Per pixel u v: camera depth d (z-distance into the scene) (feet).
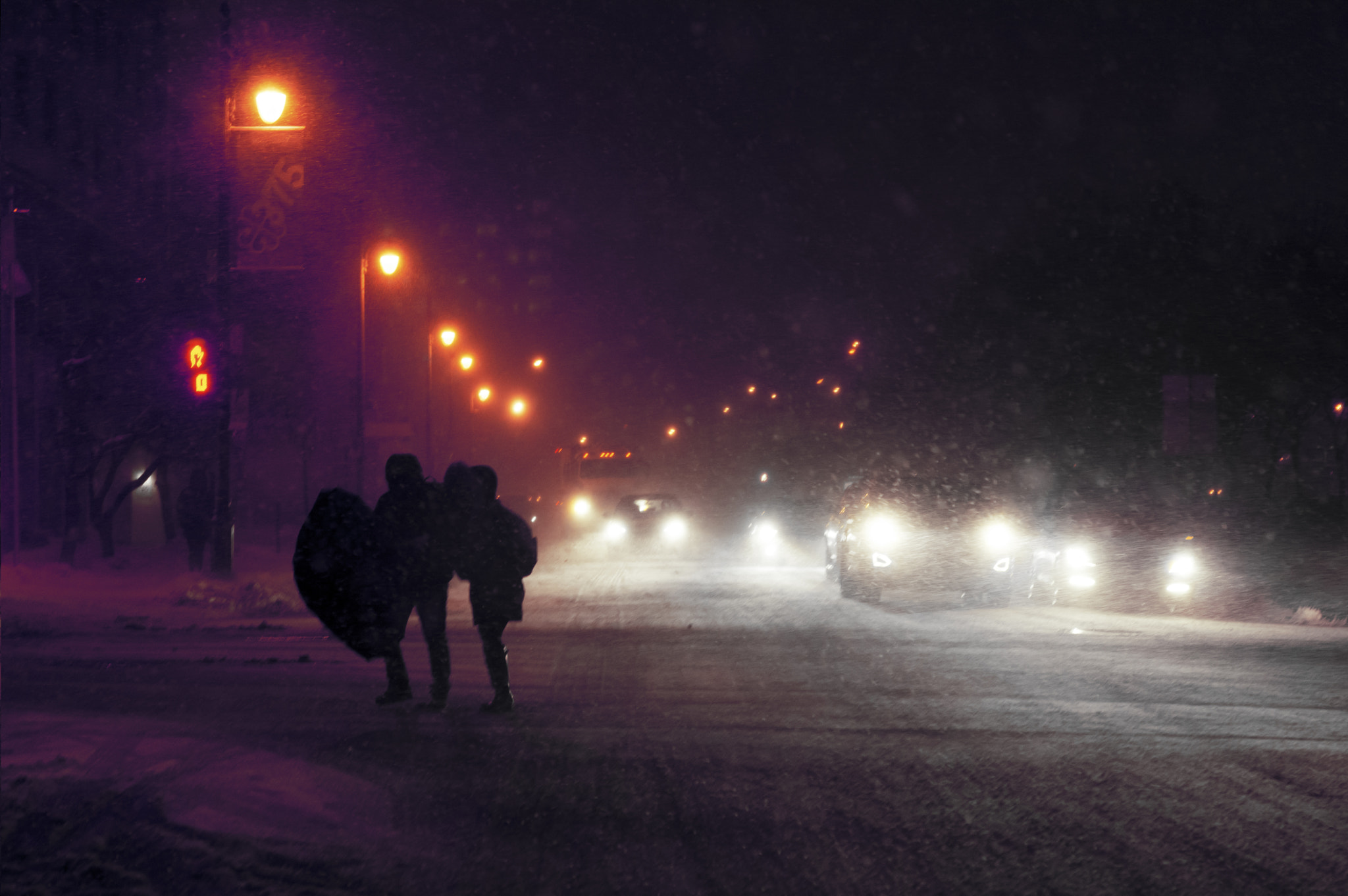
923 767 26.40
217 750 25.43
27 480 104.83
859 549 66.59
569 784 24.67
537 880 18.31
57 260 95.61
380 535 33.55
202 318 99.09
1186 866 18.98
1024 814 22.26
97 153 105.60
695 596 74.13
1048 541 65.10
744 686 38.40
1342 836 20.74
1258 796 23.71
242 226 60.90
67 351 95.40
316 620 61.00
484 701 35.24
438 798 23.35
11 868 16.96
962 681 39.50
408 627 56.44
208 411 86.38
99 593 69.21
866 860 19.38
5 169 88.17
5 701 33.40
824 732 30.50
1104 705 34.78
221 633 53.72
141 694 35.29
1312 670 42.09
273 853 18.92
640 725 31.42
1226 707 34.47
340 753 27.17
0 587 66.74
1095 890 17.79
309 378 126.31
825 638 51.78
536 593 76.02
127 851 18.01
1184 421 78.74
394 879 18.16
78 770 22.38
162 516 124.77
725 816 22.20
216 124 104.99
